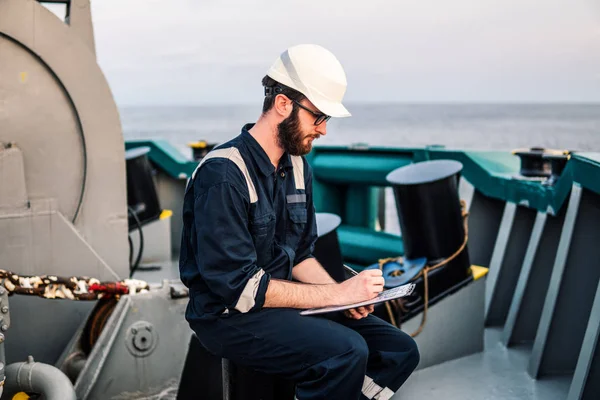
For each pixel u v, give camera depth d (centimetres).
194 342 278
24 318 316
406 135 6906
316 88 196
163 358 294
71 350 303
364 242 515
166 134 8456
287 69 199
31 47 312
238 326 198
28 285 293
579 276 322
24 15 309
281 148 205
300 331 195
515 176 404
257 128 205
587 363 276
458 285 343
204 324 204
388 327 214
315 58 198
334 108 196
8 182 303
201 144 593
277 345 196
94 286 297
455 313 345
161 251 524
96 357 283
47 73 319
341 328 198
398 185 337
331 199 571
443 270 338
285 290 199
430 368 339
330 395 192
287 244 216
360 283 202
